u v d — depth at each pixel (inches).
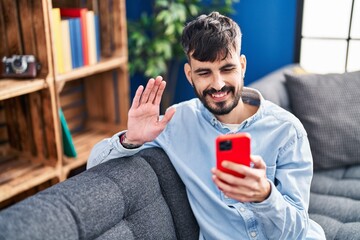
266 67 110.0
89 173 42.0
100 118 95.0
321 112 77.8
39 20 68.4
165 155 48.6
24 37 70.4
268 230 42.1
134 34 102.1
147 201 44.3
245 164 35.4
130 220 42.6
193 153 48.1
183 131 49.1
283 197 43.5
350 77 81.9
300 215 42.4
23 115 75.1
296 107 80.1
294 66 96.8
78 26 77.4
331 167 77.2
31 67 69.9
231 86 43.3
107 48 88.4
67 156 80.0
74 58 77.4
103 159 46.3
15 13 69.7
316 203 65.4
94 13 86.6
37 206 35.7
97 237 38.8
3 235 32.4
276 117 46.9
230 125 47.6
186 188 48.3
